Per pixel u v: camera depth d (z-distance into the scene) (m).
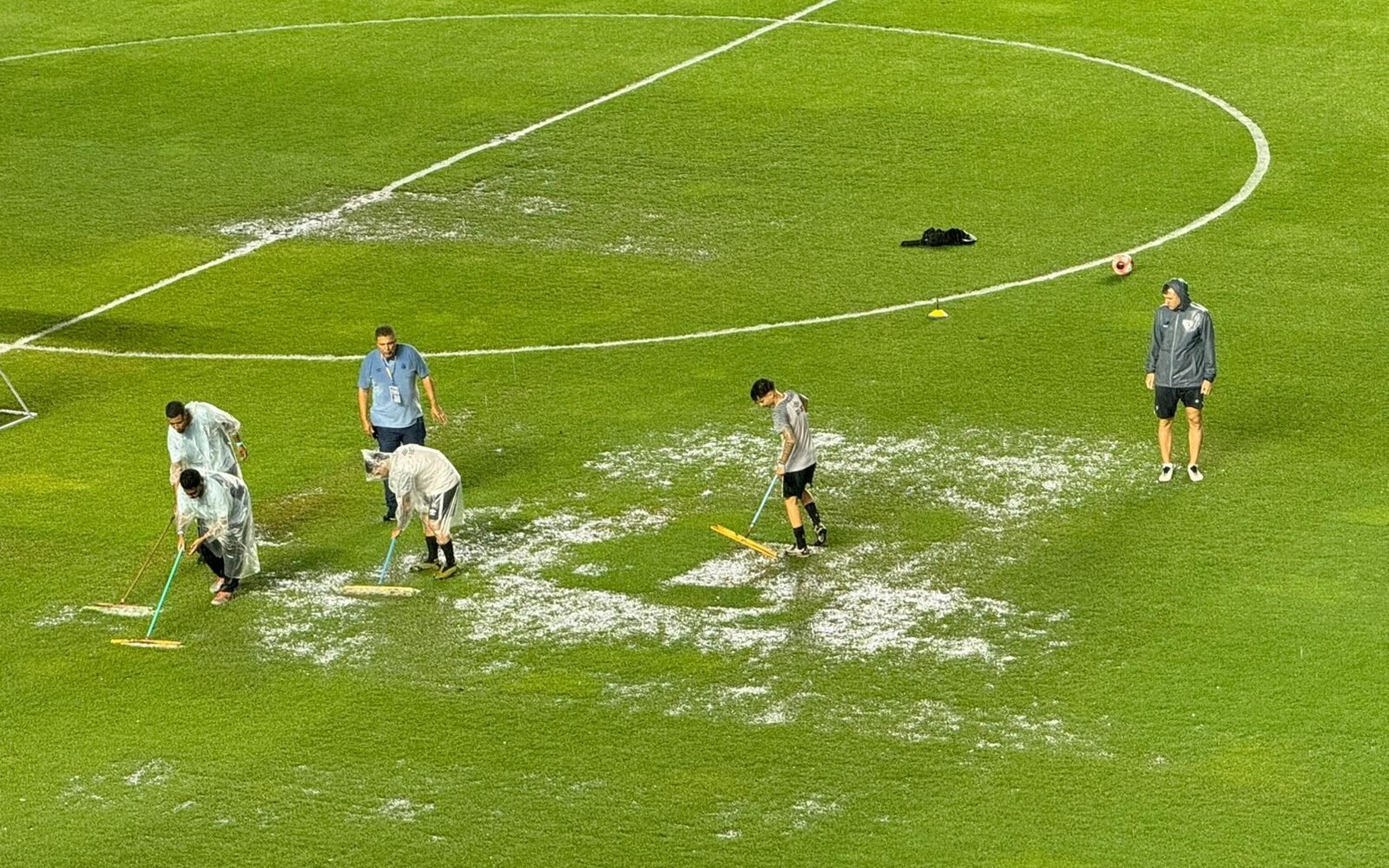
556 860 18.92
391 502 26.92
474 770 20.59
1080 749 20.62
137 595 25.09
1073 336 33.53
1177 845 18.83
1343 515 26.12
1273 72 49.56
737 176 43.19
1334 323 33.75
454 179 43.56
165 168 44.91
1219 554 25.09
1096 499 27.02
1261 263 36.94
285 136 47.03
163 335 34.97
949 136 45.47
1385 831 18.94
